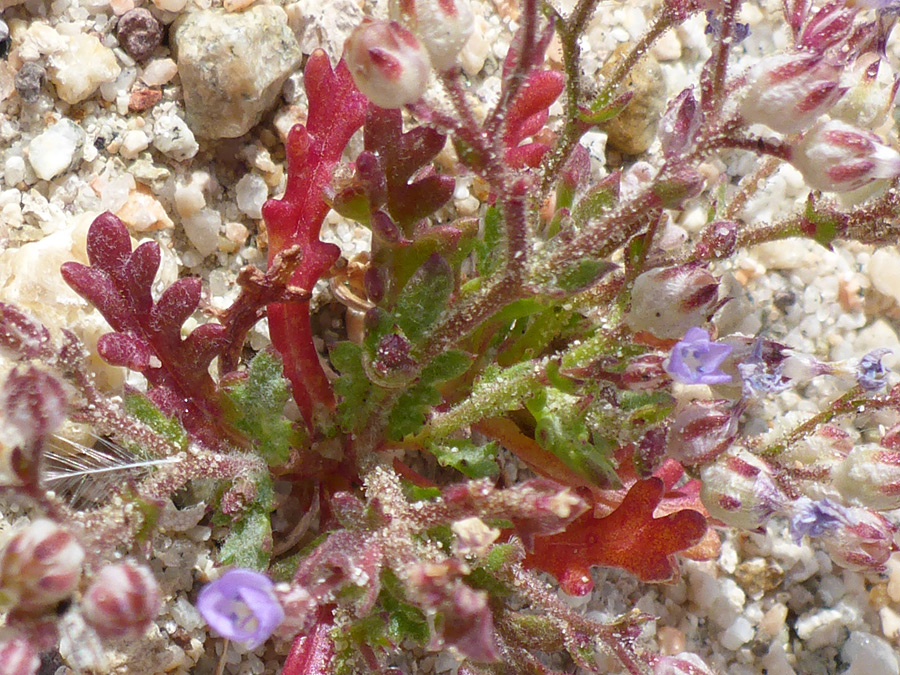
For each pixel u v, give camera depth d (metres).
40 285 0.11
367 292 0.10
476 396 0.10
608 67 0.13
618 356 0.09
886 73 0.14
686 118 0.08
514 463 0.12
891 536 0.09
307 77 0.10
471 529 0.07
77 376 0.08
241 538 0.09
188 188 0.12
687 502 0.11
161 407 0.09
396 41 0.08
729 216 0.11
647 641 0.12
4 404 0.07
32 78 0.12
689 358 0.08
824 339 0.14
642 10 0.14
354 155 0.12
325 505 0.11
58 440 0.10
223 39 0.12
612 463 0.10
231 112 0.12
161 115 0.12
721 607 0.12
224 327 0.10
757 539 0.12
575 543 0.10
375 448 0.10
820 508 0.09
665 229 0.10
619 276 0.10
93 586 0.07
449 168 0.13
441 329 0.09
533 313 0.10
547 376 0.09
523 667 0.09
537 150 0.11
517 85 0.08
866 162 0.08
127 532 0.08
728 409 0.09
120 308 0.09
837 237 0.09
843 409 0.09
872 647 0.12
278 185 0.12
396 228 0.09
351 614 0.09
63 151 0.12
